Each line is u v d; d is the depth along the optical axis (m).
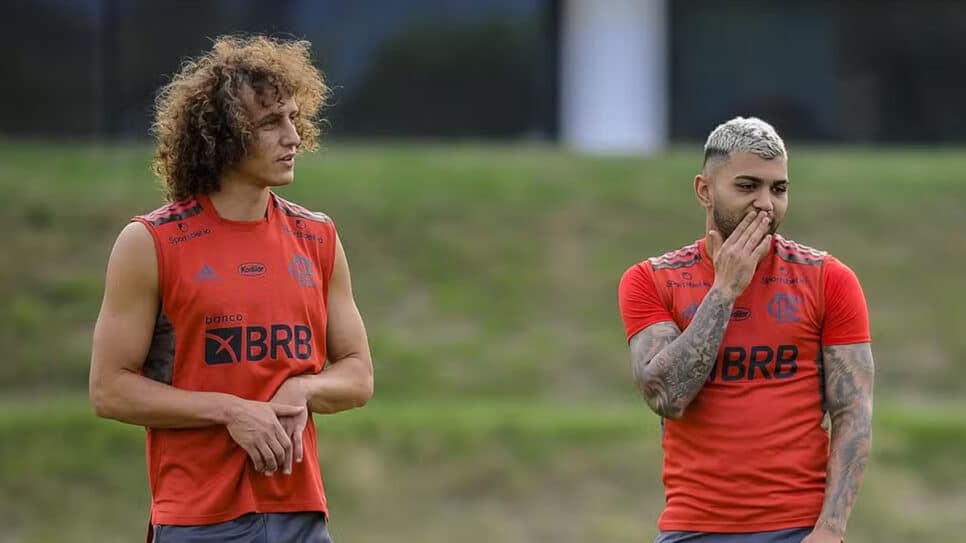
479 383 44.97
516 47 73.56
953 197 58.19
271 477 15.18
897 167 62.69
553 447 38.94
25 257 50.03
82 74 69.19
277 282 15.33
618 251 53.25
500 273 51.59
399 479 37.62
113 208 54.09
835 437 15.34
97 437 38.56
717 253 15.28
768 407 15.34
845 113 75.31
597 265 52.31
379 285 50.44
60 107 69.19
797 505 15.20
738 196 15.32
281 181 15.31
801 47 75.12
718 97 75.19
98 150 64.31
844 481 15.11
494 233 54.16
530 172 60.31
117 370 14.98
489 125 73.44
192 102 15.24
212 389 15.03
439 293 50.22
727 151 15.38
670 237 54.31
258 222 15.50
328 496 36.72
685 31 74.94
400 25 72.31
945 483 37.91
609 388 45.00
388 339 47.03
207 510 14.97
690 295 15.84
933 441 39.59
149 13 69.69
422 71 72.69
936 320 49.25
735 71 75.12
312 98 16.05
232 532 15.01
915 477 38.09
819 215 56.06
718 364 15.48
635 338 15.89
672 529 15.59
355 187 57.12
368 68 72.19
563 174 60.19
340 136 71.94
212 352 15.05
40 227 52.16
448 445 38.88
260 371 15.10
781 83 75.12
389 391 44.09
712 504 15.33
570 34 73.94
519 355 46.59
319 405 15.52
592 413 41.72
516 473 37.94
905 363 46.88
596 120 74.25
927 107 75.38
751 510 15.21
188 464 15.11
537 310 49.50
